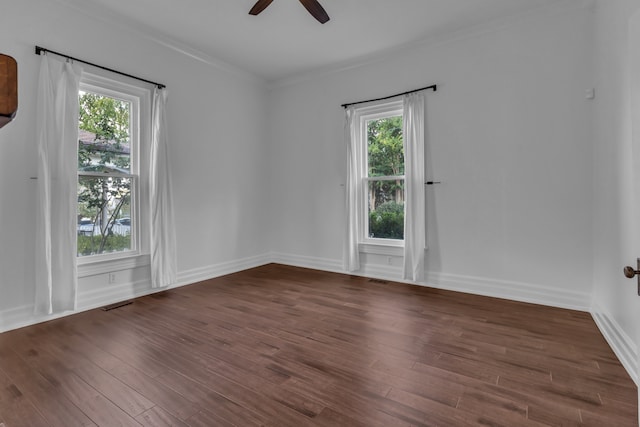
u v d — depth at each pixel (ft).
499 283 12.28
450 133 13.10
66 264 10.37
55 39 10.34
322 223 16.80
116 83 11.89
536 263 11.61
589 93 10.45
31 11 9.87
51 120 10.07
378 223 15.34
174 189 13.83
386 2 10.91
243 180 16.96
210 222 15.31
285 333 9.27
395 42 13.58
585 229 10.78
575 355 7.89
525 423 5.59
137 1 10.83
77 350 8.27
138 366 7.51
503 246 12.17
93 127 11.59
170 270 13.29
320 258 16.94
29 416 5.84
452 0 10.84
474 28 12.34
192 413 5.90
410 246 13.82
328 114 16.38
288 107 17.72
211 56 14.89
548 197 11.35
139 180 12.70
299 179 17.46
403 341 8.71
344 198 16.02
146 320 10.23
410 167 13.70
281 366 7.50
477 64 12.50
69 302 10.39
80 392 6.53
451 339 8.81
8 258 9.50
